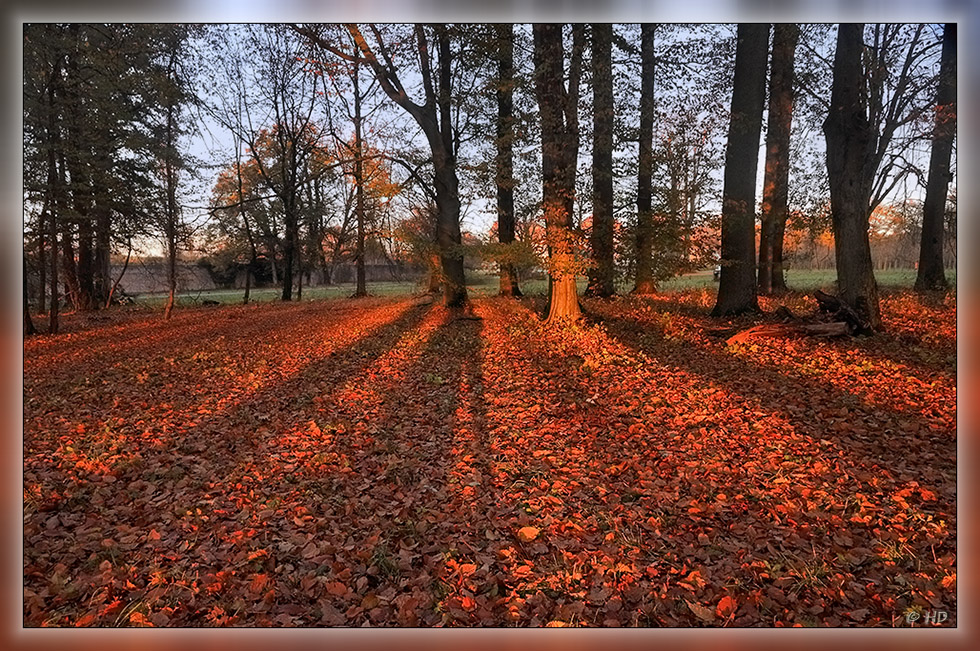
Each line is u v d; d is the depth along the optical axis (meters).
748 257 13.92
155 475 5.16
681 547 3.72
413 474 5.09
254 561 3.68
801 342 10.24
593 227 14.06
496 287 32.53
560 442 5.79
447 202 18.41
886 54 16.16
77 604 3.28
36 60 15.78
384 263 48.06
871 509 4.07
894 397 6.61
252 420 6.88
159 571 3.56
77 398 8.20
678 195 13.38
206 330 16.59
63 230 19.08
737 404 6.74
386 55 16.50
